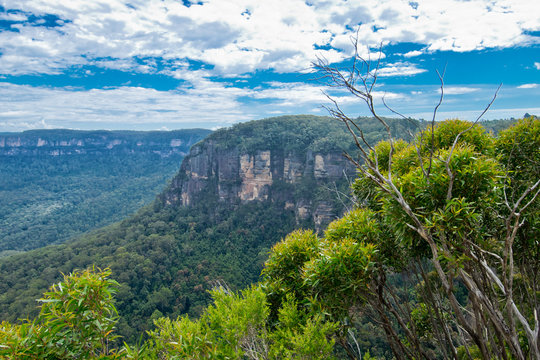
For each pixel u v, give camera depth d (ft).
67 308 11.20
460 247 13.99
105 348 12.17
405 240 17.04
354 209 24.18
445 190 15.33
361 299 20.20
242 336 17.08
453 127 20.83
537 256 21.16
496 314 14.10
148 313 198.08
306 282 19.74
